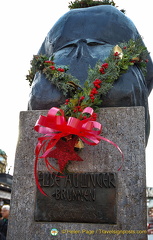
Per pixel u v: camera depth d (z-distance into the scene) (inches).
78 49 116.1
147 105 117.2
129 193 89.2
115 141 94.6
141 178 89.7
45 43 137.3
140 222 86.2
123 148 93.4
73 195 93.3
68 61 113.7
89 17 127.0
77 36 123.3
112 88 102.5
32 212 95.9
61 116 83.6
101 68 101.3
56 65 109.0
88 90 97.3
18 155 102.6
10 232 95.9
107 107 100.5
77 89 102.7
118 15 129.3
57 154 92.1
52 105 105.9
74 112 92.5
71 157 91.8
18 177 100.3
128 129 94.7
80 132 85.4
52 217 93.5
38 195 96.7
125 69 104.6
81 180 93.7
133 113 95.7
